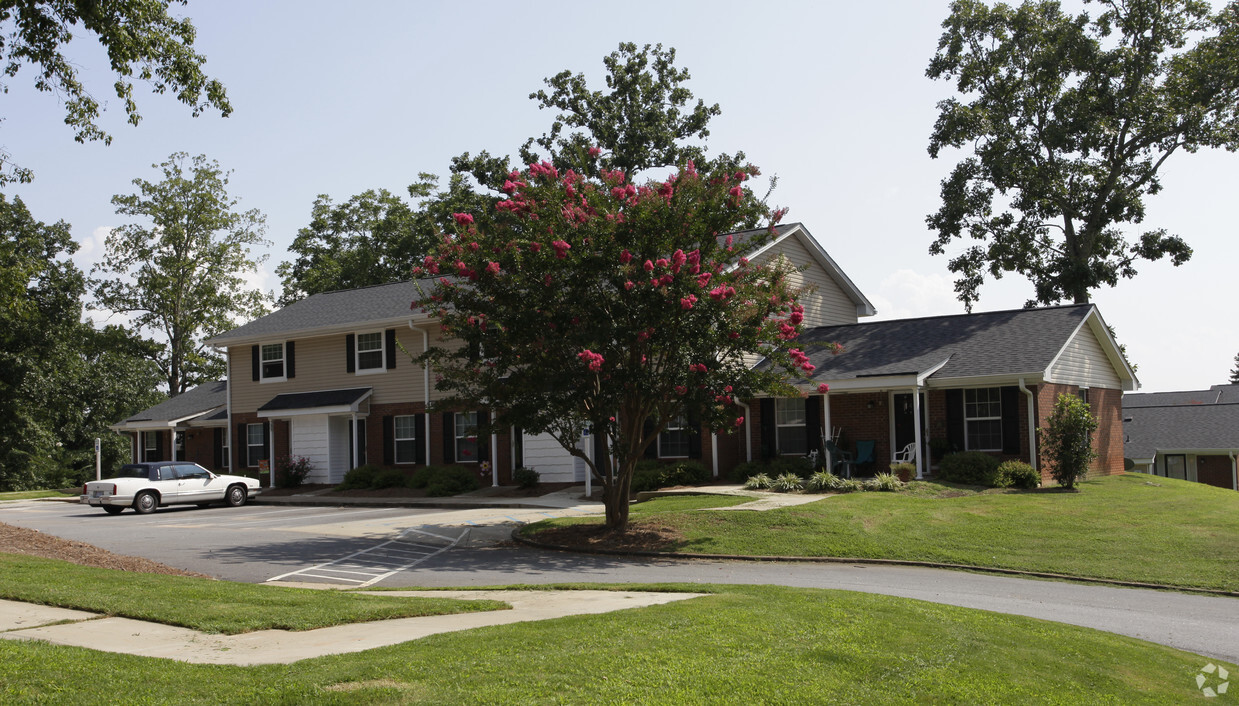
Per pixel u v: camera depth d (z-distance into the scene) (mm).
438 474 27453
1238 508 19203
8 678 5965
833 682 6867
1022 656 8172
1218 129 32625
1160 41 32938
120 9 14609
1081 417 21359
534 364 16016
